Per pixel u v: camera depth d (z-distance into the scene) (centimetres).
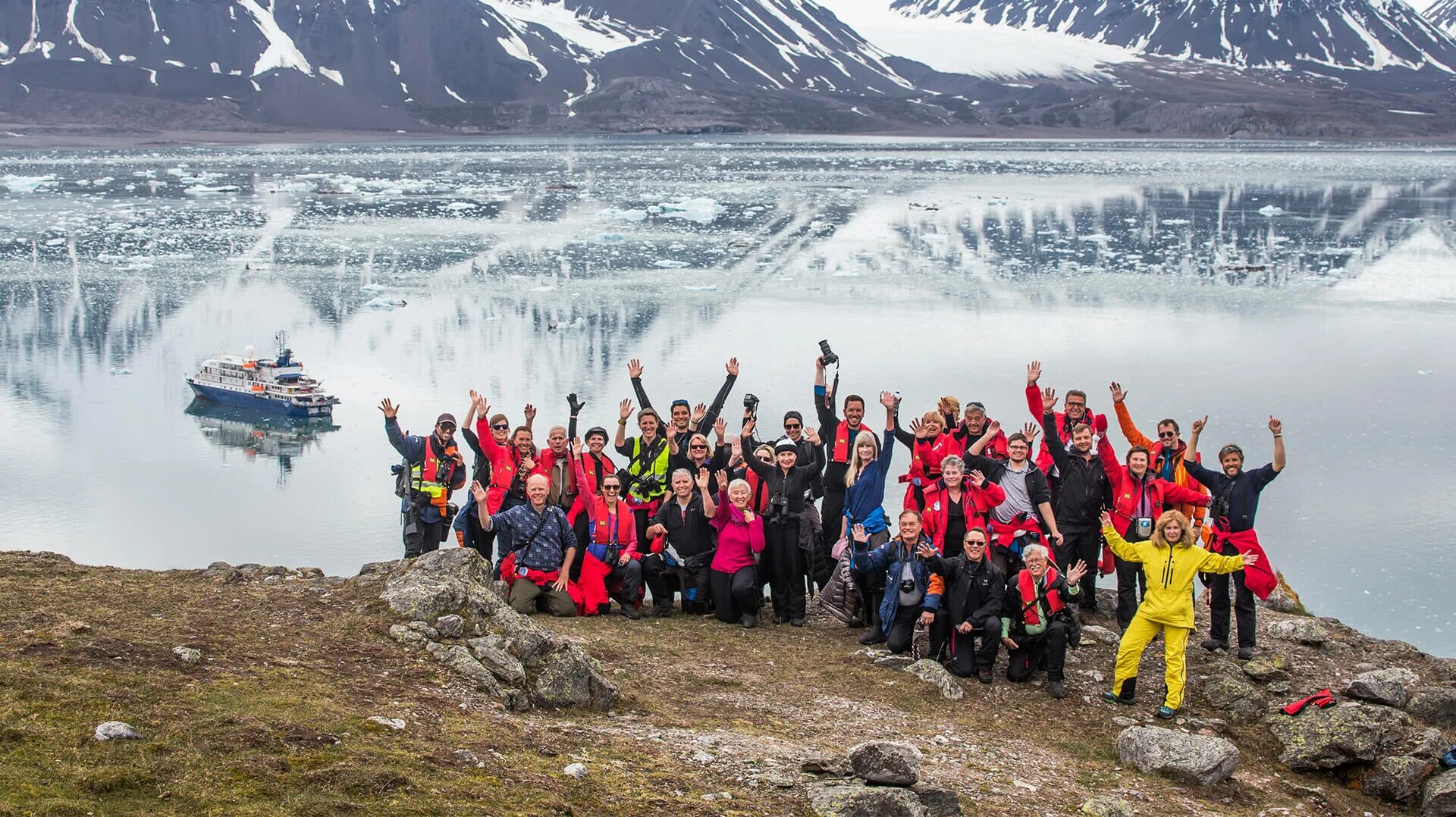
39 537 2342
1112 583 2189
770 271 6400
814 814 766
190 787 662
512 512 1283
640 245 7569
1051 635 1120
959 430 1354
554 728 873
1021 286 5800
